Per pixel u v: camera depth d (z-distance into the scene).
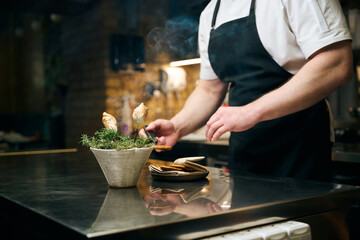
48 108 5.76
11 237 0.76
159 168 0.99
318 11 1.01
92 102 4.48
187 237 0.58
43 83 5.82
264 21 1.18
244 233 0.62
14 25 6.00
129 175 0.85
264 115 0.99
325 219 0.77
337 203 0.79
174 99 4.45
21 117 5.72
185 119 1.34
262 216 0.67
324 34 1.00
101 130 0.89
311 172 1.19
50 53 5.52
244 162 1.31
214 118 1.02
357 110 2.17
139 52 4.33
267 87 1.24
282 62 1.18
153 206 0.68
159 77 4.36
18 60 6.04
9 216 0.76
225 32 1.30
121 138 0.88
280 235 0.63
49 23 5.50
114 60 4.26
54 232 0.59
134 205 0.69
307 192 0.79
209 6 1.45
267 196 0.75
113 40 4.25
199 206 0.67
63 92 4.91
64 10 4.51
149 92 4.35
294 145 1.21
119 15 4.39
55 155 1.59
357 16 2.22
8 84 6.03
